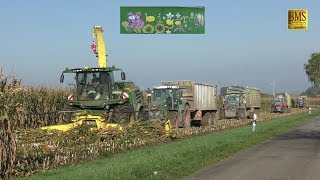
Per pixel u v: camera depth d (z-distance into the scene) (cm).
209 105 3841
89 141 1956
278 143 2311
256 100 5650
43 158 1545
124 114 2488
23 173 1301
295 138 2614
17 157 1410
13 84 1292
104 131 2055
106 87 2536
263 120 4941
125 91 2620
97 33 3059
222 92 5191
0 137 1249
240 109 4959
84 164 1492
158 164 1422
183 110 3316
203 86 3725
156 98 3173
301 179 1246
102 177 1178
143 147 2086
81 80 2555
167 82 3528
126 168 1309
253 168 1451
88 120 2283
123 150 1934
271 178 1262
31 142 1852
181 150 1780
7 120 1256
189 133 2805
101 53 3067
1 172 1259
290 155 1800
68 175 1217
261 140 2473
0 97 1249
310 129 3456
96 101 2527
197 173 1358
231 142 2188
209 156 1708
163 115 2967
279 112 7150
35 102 2834
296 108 9819
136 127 2245
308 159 1672
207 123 3772
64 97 3042
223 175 1317
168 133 2398
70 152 1658
